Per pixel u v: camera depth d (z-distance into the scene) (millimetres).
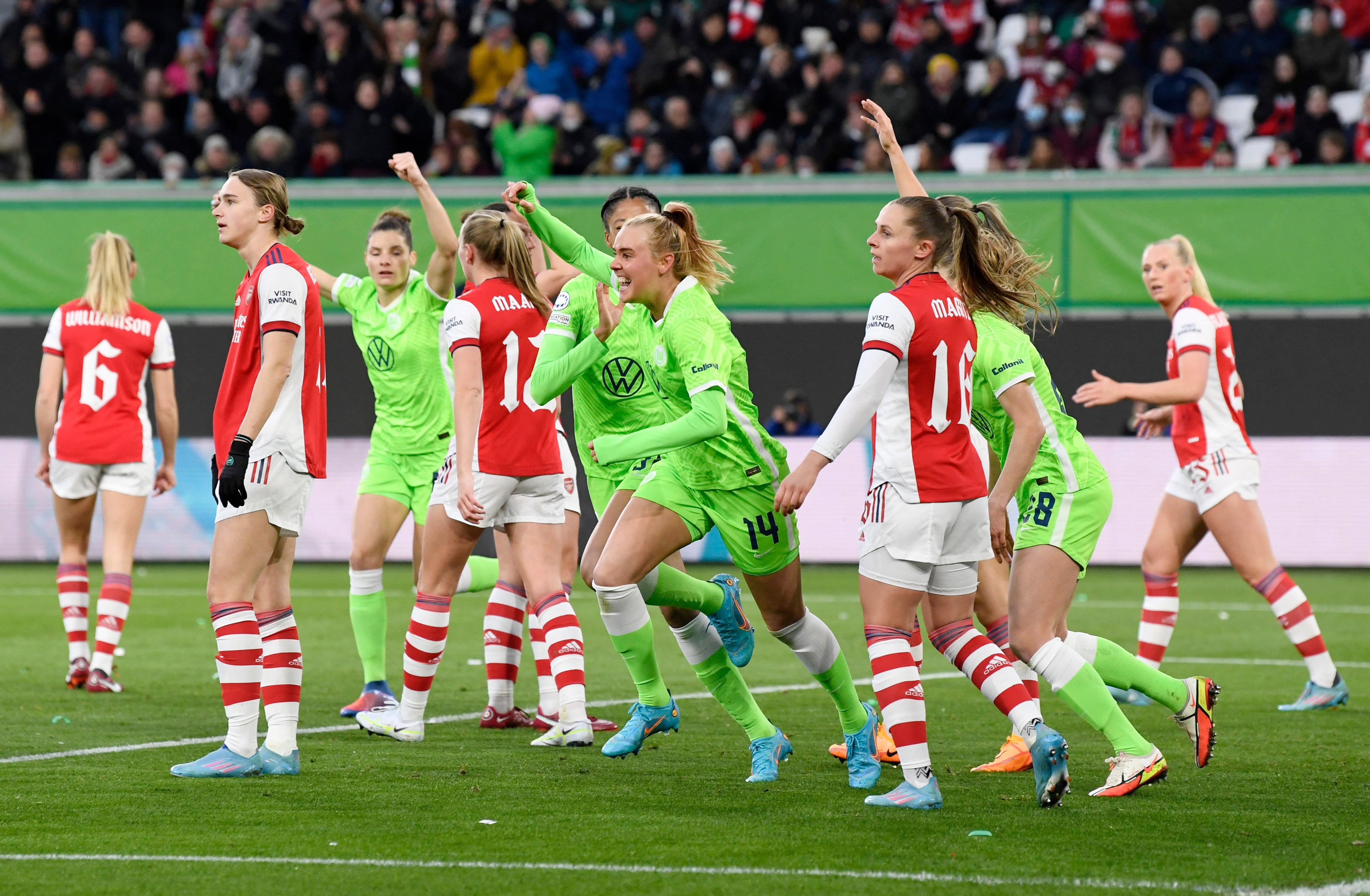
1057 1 67375
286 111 63531
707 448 17578
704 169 59281
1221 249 50844
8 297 54812
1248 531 25078
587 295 19703
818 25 65312
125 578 26828
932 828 15039
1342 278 50375
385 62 63125
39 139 63500
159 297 54312
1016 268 17641
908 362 15539
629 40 66625
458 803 16297
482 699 25531
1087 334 55312
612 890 12453
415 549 25016
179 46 70188
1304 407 54281
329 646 32719
